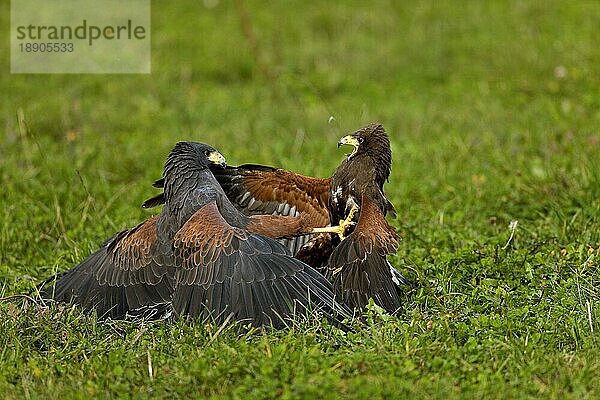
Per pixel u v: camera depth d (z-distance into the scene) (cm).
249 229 1046
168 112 1900
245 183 1139
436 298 1054
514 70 2048
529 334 964
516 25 2288
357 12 2423
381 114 1861
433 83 2075
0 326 991
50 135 1791
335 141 1711
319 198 1134
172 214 1058
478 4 2431
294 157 1628
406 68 2141
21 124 1655
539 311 1013
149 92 2022
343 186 1105
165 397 874
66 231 1332
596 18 2272
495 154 1583
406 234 1281
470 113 1850
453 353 920
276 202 1146
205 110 1916
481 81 2034
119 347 969
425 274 1132
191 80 2127
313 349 918
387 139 1109
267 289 980
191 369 895
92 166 1602
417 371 884
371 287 1030
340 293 1035
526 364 905
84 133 1778
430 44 2217
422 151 1639
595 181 1362
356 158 1102
